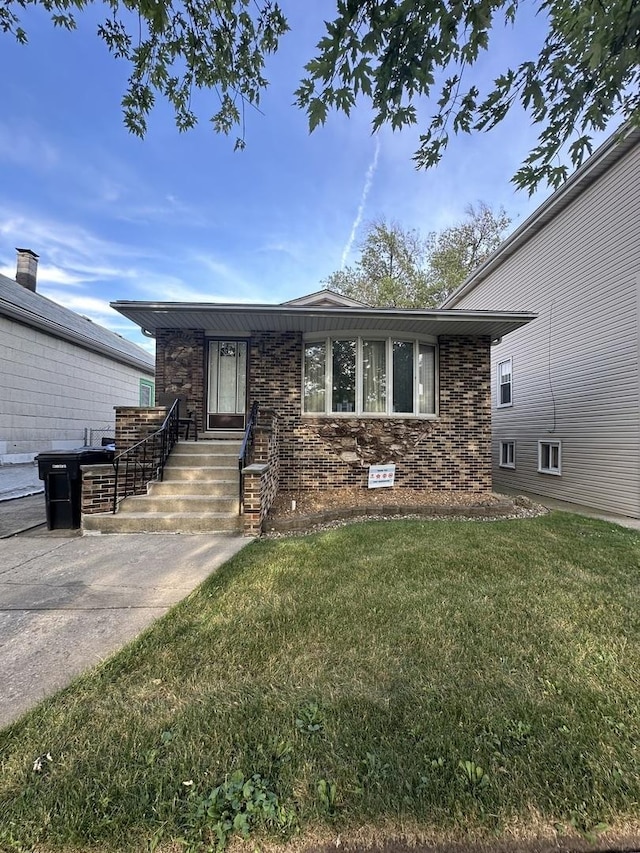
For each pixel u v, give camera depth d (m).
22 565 4.04
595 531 5.62
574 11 2.40
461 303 14.39
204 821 1.37
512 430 11.52
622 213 7.69
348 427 7.86
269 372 7.96
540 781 1.52
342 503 6.86
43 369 11.65
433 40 2.49
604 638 2.60
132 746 1.68
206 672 2.21
